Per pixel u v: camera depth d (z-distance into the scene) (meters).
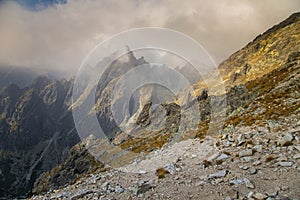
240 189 15.12
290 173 15.72
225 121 34.34
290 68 57.59
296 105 30.84
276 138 22.12
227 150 22.17
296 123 24.64
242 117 34.97
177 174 19.70
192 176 18.67
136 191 17.42
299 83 40.78
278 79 54.16
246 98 53.50
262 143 21.64
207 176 17.91
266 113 32.47
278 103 35.59
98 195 18.27
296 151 18.55
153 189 17.58
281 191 13.98
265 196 13.60
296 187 14.08
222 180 16.66
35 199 21.73
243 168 17.75
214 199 14.70
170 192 16.67
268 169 16.88
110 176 23.34
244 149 21.47
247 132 25.59
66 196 19.75
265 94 46.25
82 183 23.39
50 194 22.23
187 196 15.71
